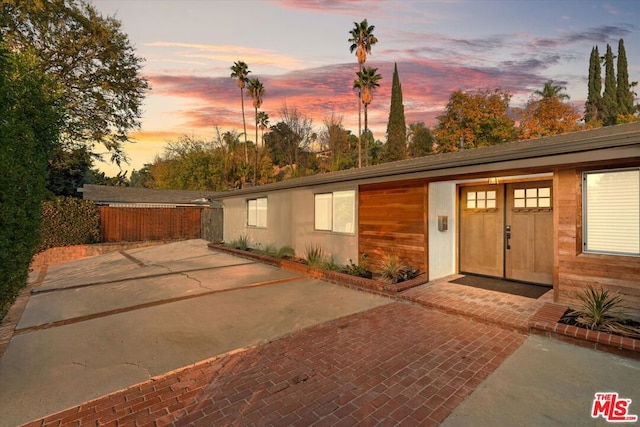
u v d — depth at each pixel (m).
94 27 13.61
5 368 3.55
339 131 36.31
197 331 4.62
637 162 4.21
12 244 3.56
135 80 15.69
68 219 14.26
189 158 32.00
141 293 6.94
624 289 4.30
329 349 3.94
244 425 2.50
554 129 26.36
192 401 2.87
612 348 3.62
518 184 6.72
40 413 2.72
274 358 3.72
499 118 27.64
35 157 4.15
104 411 2.74
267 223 12.09
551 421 2.51
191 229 18.12
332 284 7.52
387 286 6.26
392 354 3.76
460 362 3.53
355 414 2.63
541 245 6.40
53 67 13.54
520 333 4.33
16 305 6.18
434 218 7.00
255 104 33.62
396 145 31.56
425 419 2.56
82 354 3.90
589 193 4.71
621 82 32.97
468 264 7.53
